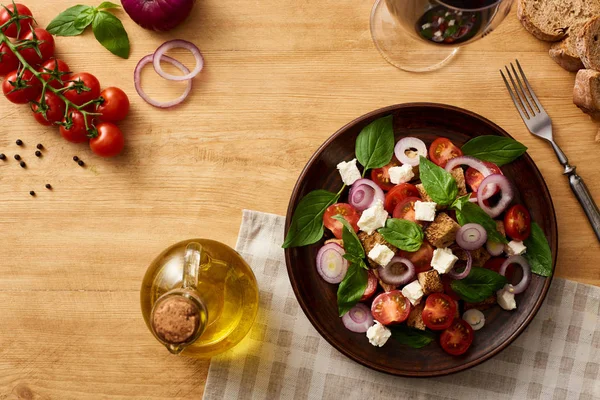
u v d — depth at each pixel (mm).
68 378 881
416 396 860
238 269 790
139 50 893
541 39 871
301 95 885
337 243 830
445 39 804
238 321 785
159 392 874
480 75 879
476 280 807
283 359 864
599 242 859
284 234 844
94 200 887
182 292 691
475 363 803
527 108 871
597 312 855
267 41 889
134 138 887
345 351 801
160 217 883
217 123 886
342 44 885
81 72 889
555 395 856
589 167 867
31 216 891
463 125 841
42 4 895
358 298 805
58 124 854
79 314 884
